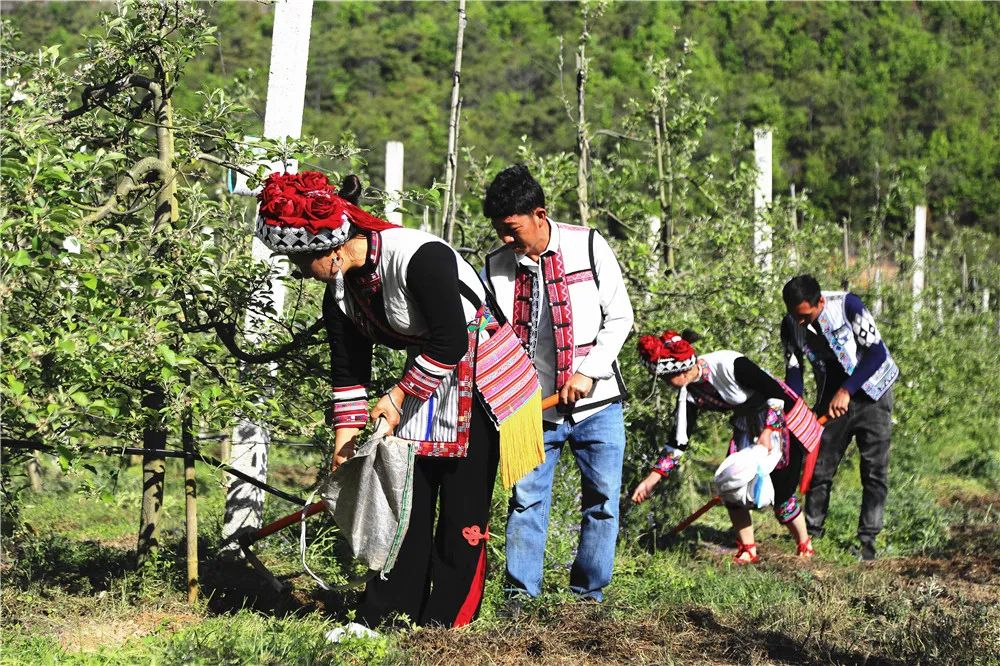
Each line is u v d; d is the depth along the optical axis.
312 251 4.14
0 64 5.00
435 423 4.46
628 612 5.18
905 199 12.73
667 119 8.86
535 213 4.96
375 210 5.25
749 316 8.13
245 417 5.10
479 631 4.61
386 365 5.39
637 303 7.36
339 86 40.59
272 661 4.03
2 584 5.23
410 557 4.57
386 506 4.25
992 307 15.68
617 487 5.24
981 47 56.50
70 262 4.12
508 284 5.13
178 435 5.14
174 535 6.63
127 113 5.33
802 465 6.92
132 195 5.19
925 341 12.12
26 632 4.56
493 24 43.94
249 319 5.45
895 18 54.81
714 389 6.56
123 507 7.37
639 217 8.45
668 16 41.38
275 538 6.14
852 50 52.50
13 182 4.00
